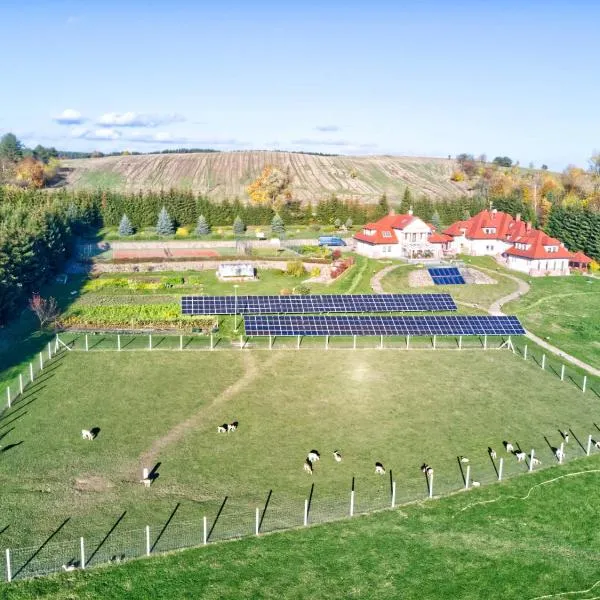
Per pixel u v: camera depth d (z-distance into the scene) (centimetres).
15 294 9325
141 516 4850
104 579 4162
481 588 4259
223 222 17375
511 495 5312
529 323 10106
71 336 8669
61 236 12644
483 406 7000
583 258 13675
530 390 7462
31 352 8081
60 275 11806
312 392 7206
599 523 5034
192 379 7419
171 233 15975
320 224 18138
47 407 6606
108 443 5950
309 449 5988
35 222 11375
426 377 7712
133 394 6988
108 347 8281
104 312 9725
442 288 11700
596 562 4591
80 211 15425
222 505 5038
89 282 11431
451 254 14325
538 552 4653
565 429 6538
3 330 8875
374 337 8944
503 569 4447
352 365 7975
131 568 4272
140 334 8806
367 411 6800
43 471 5425
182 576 4222
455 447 6100
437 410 6869
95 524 4728
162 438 6091
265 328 8550
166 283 11388
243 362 7938
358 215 18200
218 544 4550
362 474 5581
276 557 4441
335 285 11550
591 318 10494
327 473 5575
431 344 8788
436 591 4203
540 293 11756
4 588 4041
